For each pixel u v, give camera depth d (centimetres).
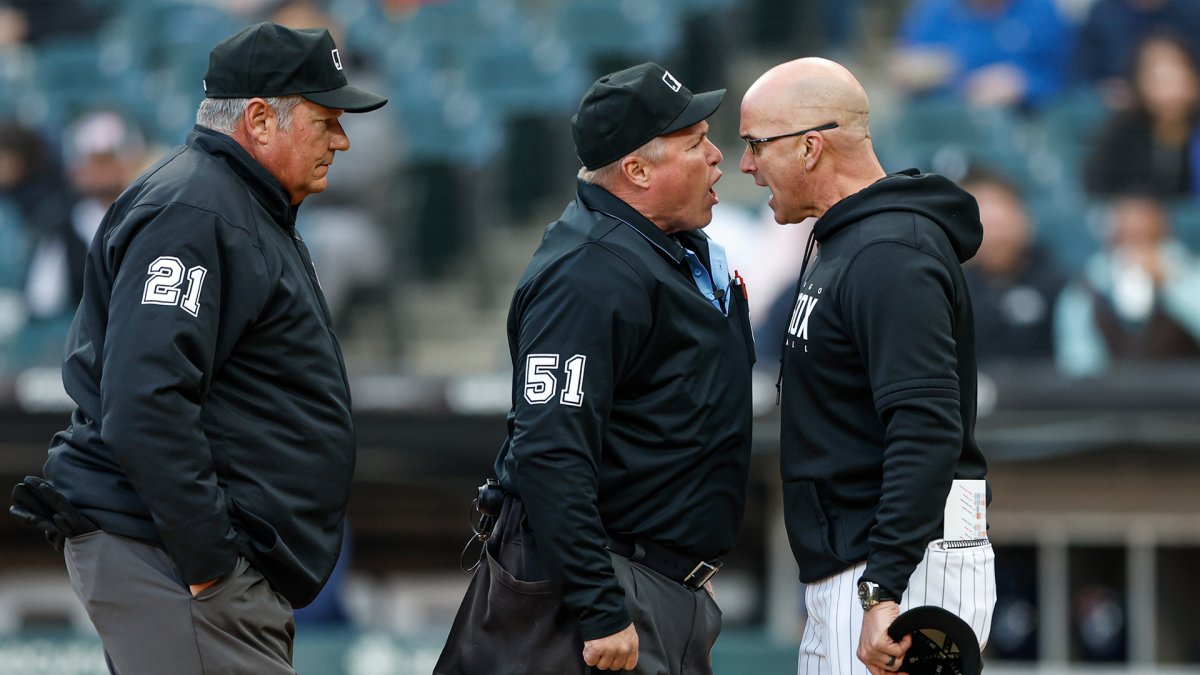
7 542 3219
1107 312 2978
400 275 3256
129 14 3838
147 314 1080
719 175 1217
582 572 1120
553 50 3831
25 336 3072
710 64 3888
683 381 1177
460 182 3434
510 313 1223
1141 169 3269
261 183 1162
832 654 1151
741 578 3170
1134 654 3023
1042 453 2866
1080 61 3525
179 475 1071
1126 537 3019
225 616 1120
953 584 1138
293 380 1162
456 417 2873
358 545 3212
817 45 3956
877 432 1141
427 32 3853
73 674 2580
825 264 1152
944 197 1142
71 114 3491
